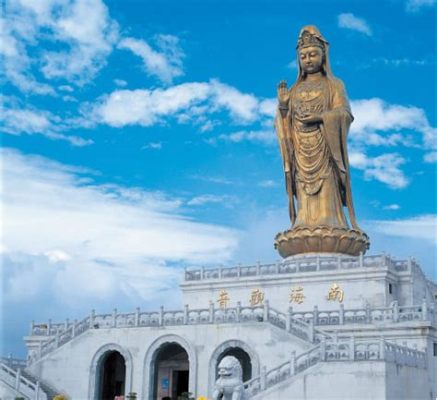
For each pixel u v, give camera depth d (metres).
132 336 46.81
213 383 43.34
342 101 57.31
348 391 35.38
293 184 59.53
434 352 41.78
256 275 53.09
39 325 53.03
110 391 49.72
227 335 43.53
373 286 48.69
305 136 57.94
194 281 55.22
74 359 47.97
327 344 36.84
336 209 57.09
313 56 58.62
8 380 45.38
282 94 59.59
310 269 51.44
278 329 41.94
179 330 45.34
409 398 37.31
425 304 41.62
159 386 49.19
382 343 35.50
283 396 36.62
